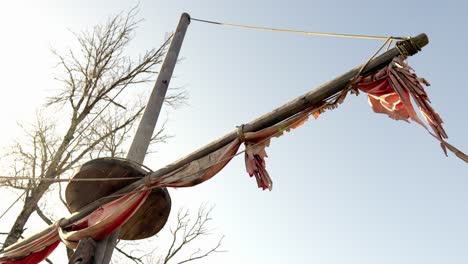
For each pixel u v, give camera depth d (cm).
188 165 593
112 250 613
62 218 680
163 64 805
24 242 713
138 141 697
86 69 1365
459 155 459
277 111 559
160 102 757
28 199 1167
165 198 657
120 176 637
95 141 1266
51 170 1196
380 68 521
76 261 561
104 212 620
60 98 1328
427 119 483
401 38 513
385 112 516
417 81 498
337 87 532
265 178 548
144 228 701
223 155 571
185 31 873
